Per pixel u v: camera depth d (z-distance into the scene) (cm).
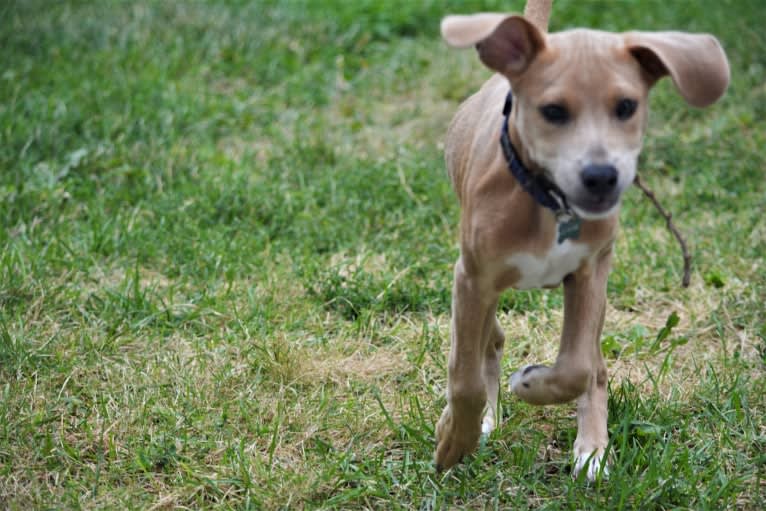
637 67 423
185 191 827
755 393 576
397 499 500
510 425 552
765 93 1015
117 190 829
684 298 700
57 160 874
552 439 554
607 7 1305
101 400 575
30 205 789
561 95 414
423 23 1280
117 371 603
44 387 584
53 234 746
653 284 715
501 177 452
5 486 506
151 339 634
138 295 665
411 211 814
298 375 605
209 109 1011
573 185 410
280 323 666
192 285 703
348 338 650
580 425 529
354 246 763
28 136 893
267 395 586
